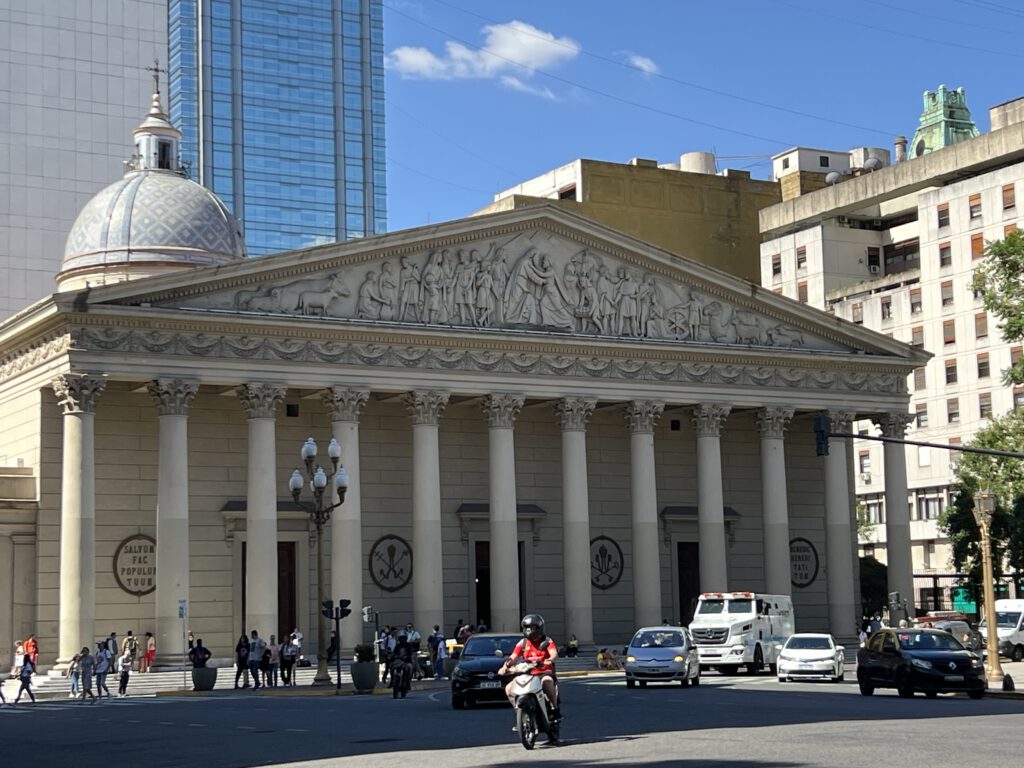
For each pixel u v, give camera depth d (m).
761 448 98.19
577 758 32.09
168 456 80.19
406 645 71.38
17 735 45.97
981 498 68.25
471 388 88.38
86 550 77.56
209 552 86.50
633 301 93.94
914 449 136.50
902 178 136.25
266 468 82.31
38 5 123.62
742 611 79.94
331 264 85.44
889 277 138.75
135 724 49.62
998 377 126.56
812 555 105.25
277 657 76.50
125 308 79.19
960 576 121.12
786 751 31.94
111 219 96.56
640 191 138.88
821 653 69.06
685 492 101.81
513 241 91.25
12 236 120.12
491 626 89.12
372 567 90.69
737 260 145.75
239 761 34.62
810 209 144.00
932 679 54.00
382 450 92.12
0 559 81.19
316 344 84.44
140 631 83.81
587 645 90.25
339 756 34.78
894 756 30.02
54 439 82.56
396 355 86.50
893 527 100.81
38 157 121.94
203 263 95.94
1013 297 92.50
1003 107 136.88
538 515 95.31
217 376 81.69
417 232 87.38
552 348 90.75
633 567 93.38
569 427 91.31
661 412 94.50
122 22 127.06
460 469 94.56
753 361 97.25
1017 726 38.41
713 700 54.41
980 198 128.75
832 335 100.50
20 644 76.75
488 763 31.48
